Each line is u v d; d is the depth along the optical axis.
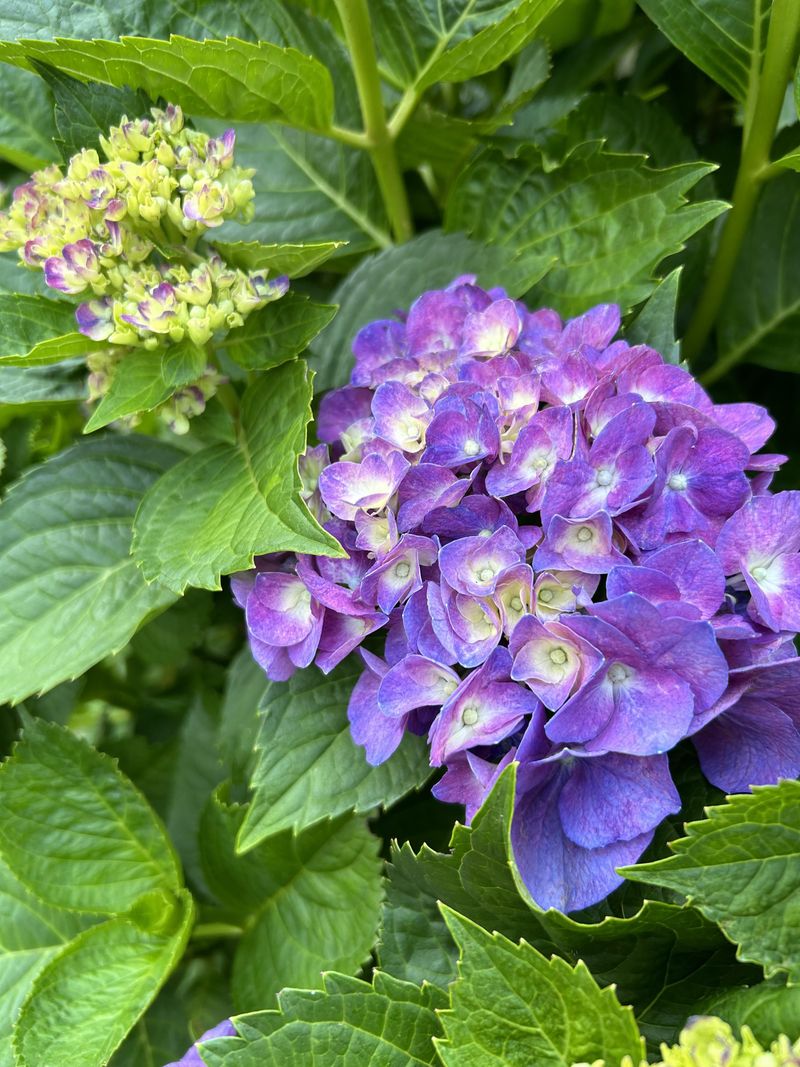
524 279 0.48
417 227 0.60
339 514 0.39
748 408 0.39
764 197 0.53
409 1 0.49
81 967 0.46
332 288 0.59
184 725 0.57
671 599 0.35
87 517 0.47
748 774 0.37
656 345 0.44
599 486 0.37
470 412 0.38
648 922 0.35
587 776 0.36
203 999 0.51
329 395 0.44
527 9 0.44
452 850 0.35
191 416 0.45
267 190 0.56
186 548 0.42
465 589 0.37
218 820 0.48
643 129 0.52
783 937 0.33
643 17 0.54
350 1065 0.35
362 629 0.40
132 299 0.42
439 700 0.37
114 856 0.47
